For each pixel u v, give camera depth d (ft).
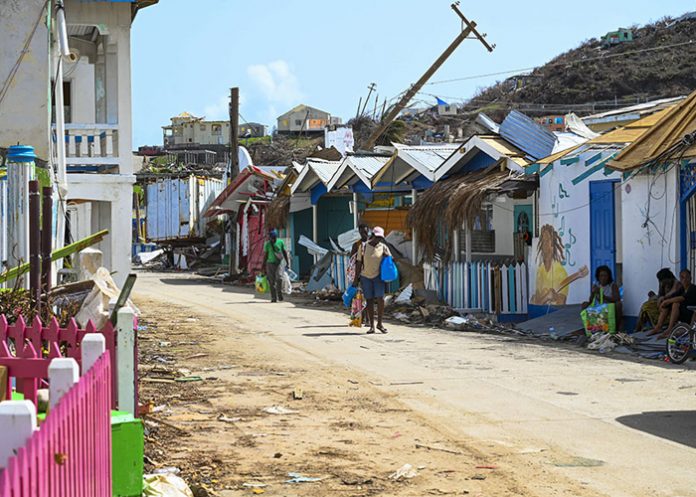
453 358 44.50
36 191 31.83
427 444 26.50
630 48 323.16
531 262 66.08
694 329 42.29
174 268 163.84
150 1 63.26
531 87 320.50
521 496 21.40
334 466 24.13
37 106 56.54
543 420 29.81
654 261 53.31
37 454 10.21
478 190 65.41
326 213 113.19
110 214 63.98
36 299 31.50
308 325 60.54
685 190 51.37
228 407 31.60
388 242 84.58
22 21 56.54
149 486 20.59
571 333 53.88
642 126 60.49
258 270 117.29
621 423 29.35
